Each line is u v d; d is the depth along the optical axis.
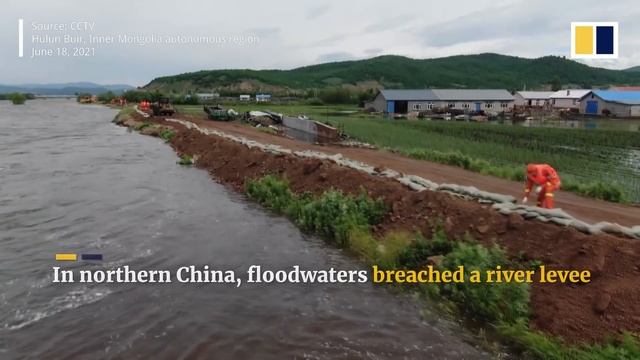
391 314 8.56
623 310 7.23
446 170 20.17
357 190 14.53
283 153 21.36
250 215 15.47
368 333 7.85
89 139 40.91
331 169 16.89
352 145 30.19
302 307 8.80
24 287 9.66
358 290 9.60
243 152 23.38
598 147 30.80
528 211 10.13
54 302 8.98
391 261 10.53
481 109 76.25
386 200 13.30
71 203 16.91
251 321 8.23
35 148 33.72
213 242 12.61
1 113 91.44
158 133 43.88
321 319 8.33
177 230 13.69
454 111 67.38
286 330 7.91
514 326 7.62
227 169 22.86
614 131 40.53
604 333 7.07
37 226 14.01
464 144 30.25
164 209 16.14
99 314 8.49
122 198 17.77
